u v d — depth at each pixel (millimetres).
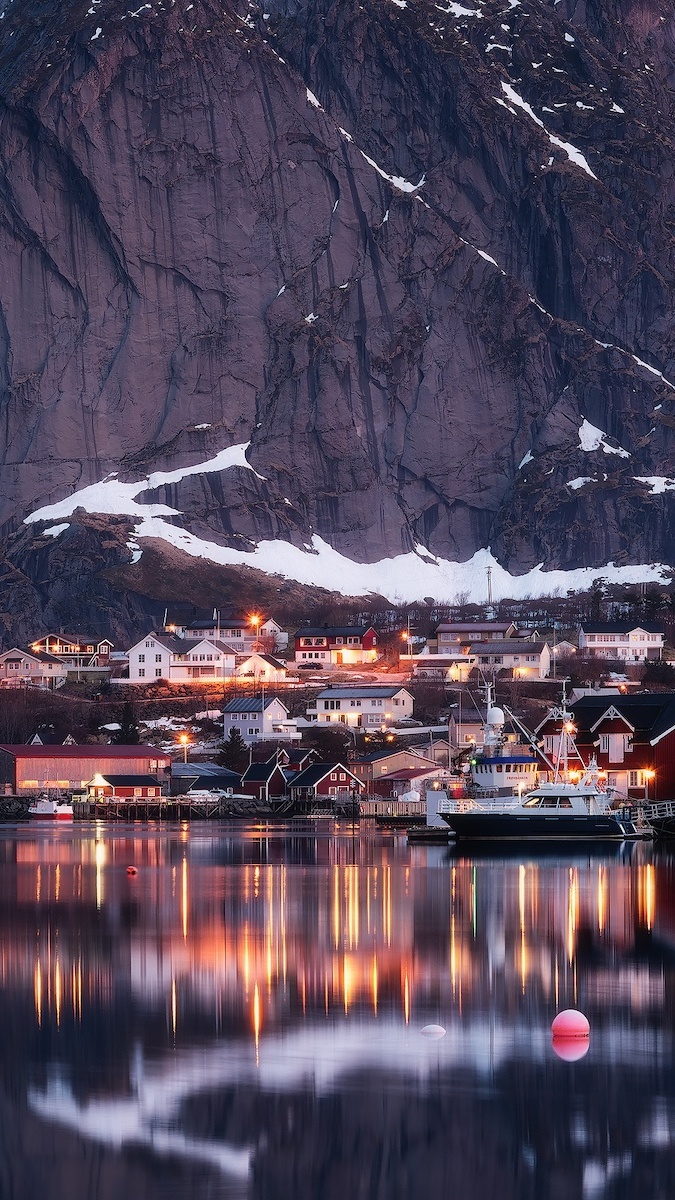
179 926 125688
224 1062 77500
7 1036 82812
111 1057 78375
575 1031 82312
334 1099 71375
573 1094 72062
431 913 134000
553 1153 64375
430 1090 72875
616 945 113188
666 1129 67875
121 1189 61031
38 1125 68000
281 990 95375
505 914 132750
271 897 149625
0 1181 61812
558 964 104625
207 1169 63188
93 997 93250
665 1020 86562
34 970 102812
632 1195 60812
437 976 100000
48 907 141250
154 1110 69875
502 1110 69938
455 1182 62062
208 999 92562
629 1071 75812
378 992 94500
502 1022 85938
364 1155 64188
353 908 138625
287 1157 64375
